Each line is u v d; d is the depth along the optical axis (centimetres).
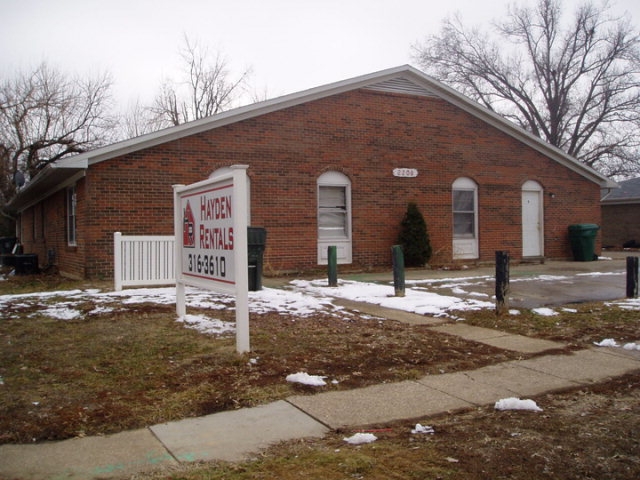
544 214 2095
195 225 796
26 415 491
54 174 1523
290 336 783
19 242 3069
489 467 399
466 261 1936
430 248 1812
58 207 1841
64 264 1753
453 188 1922
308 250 1689
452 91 1883
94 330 814
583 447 432
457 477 384
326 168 1712
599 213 2211
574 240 2105
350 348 723
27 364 644
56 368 629
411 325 874
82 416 490
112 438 450
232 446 436
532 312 950
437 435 459
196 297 1116
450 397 551
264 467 399
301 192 1678
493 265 1916
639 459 411
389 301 1080
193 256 810
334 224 1753
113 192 1440
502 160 2005
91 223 1419
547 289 1240
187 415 501
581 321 886
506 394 561
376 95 1789
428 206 1872
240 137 1591
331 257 1325
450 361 675
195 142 1533
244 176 676
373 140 1784
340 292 1221
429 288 1291
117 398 537
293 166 1666
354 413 507
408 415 504
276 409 518
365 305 1061
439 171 1889
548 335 805
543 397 553
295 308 1002
